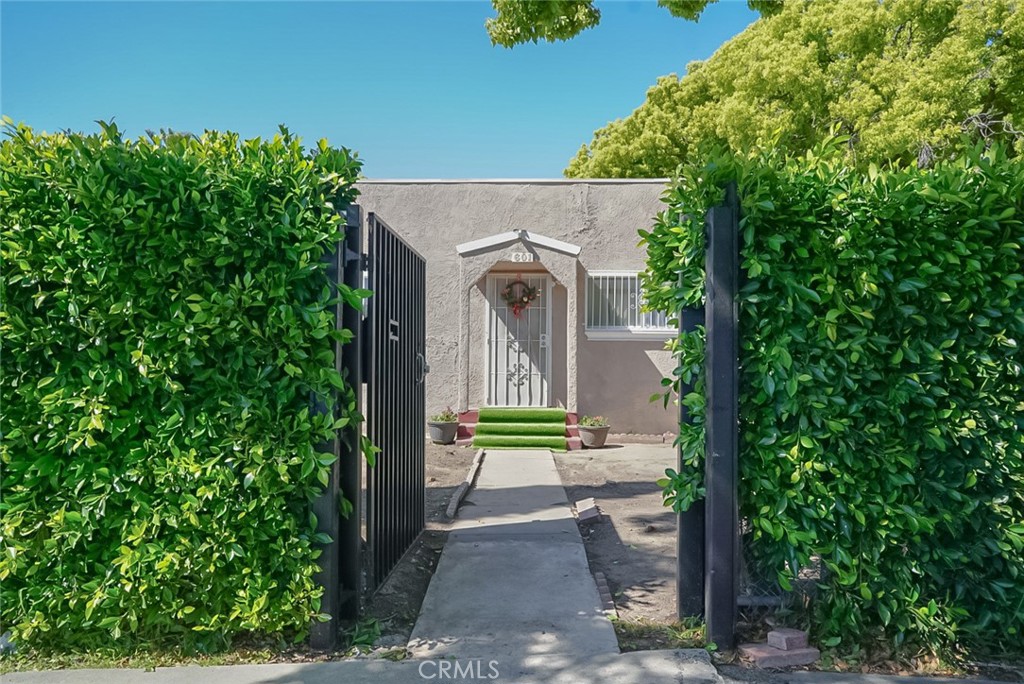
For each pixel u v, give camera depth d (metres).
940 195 4.26
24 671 4.23
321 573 4.42
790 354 4.34
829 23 17.55
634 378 14.09
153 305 4.29
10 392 4.31
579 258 14.12
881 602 4.36
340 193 4.56
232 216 4.27
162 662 4.32
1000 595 4.33
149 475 4.32
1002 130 15.11
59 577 4.35
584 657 4.33
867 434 4.30
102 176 4.19
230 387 4.28
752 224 4.32
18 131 4.36
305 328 4.29
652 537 7.29
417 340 6.97
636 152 23.70
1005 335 4.35
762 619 4.59
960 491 4.38
